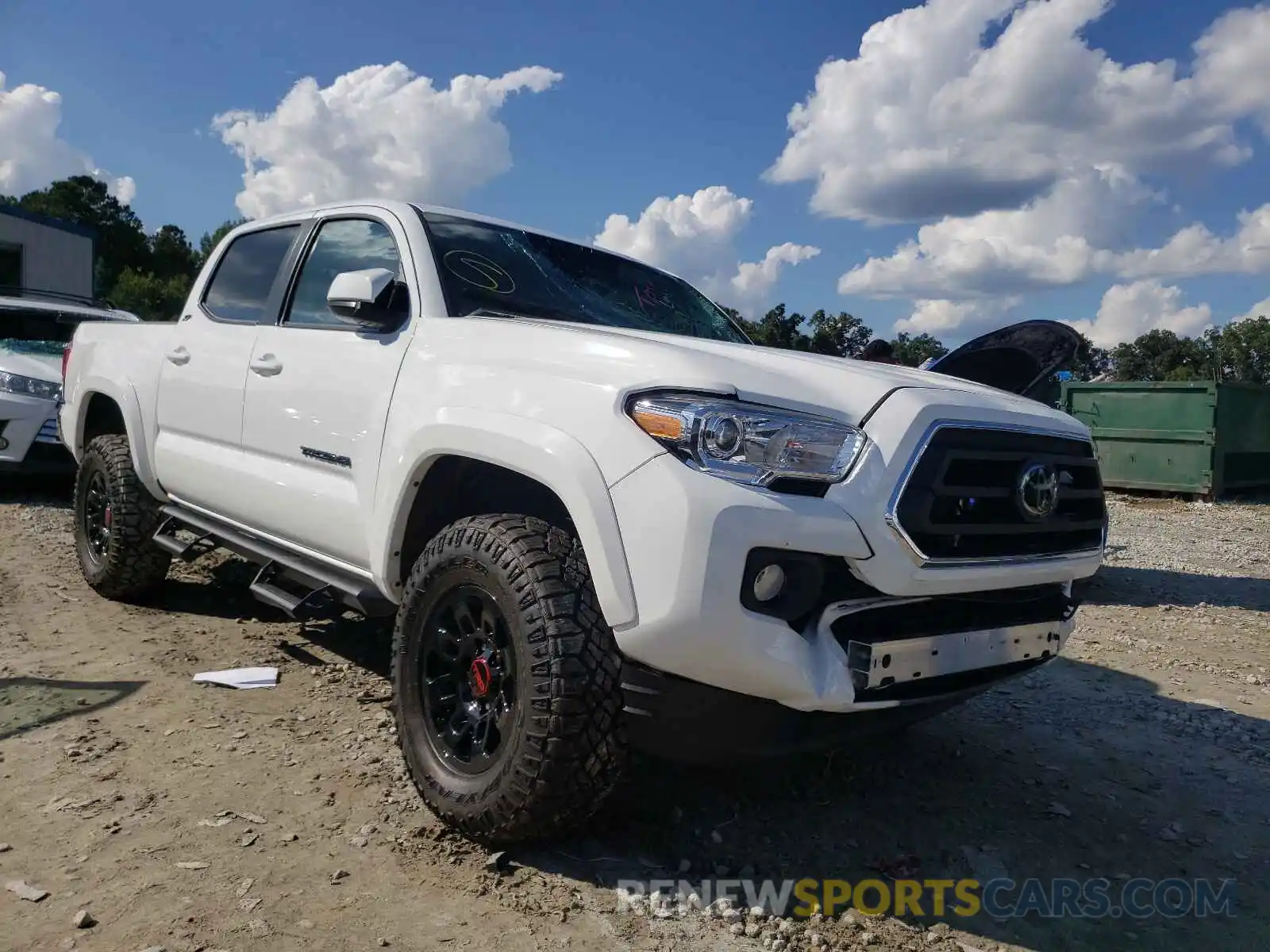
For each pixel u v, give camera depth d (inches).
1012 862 115.8
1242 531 429.7
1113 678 197.0
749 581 92.0
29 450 313.1
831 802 127.9
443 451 114.5
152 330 196.9
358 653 178.7
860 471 96.0
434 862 104.4
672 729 98.3
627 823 115.6
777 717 97.6
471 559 107.3
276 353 153.3
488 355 115.9
